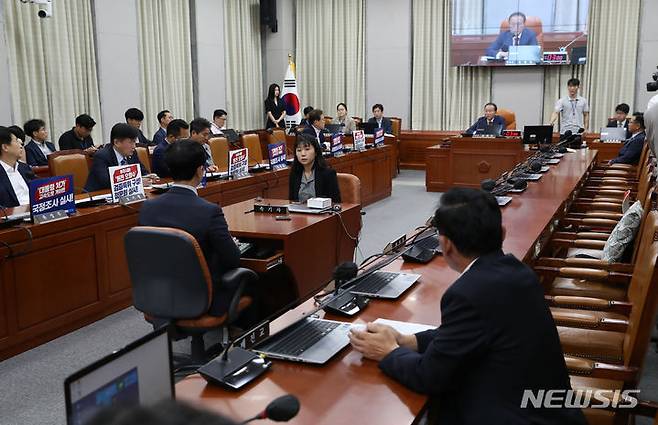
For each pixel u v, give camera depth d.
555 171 5.08
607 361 2.30
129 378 1.08
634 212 2.95
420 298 2.05
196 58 9.41
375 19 10.59
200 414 0.57
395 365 1.48
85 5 7.51
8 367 3.15
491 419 1.39
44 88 7.07
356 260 4.95
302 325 1.78
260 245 3.31
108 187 4.43
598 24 9.35
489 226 1.49
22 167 4.66
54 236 3.39
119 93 8.08
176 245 2.47
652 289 1.88
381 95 10.80
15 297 3.22
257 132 9.09
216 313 2.64
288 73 10.23
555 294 2.95
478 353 1.40
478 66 10.05
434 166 8.31
